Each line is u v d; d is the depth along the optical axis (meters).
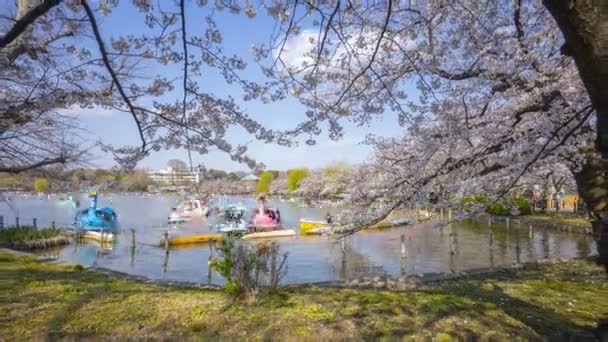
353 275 15.18
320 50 4.07
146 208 52.53
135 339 5.52
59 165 11.22
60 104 4.75
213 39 4.18
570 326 5.97
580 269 10.62
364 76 5.46
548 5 2.24
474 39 6.19
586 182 2.79
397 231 28.22
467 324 6.14
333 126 5.34
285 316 6.56
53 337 5.59
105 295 7.74
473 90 6.64
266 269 8.35
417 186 6.92
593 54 2.08
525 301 7.38
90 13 3.22
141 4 3.76
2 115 5.16
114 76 3.69
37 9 2.96
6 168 9.71
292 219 38.44
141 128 4.51
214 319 6.42
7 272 10.04
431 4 5.35
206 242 23.69
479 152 6.45
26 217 36.50
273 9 3.95
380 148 7.94
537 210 34.16
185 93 4.41
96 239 23.88
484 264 17.25
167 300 7.41
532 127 6.08
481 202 7.65
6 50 4.39
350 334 5.80
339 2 3.57
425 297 7.64
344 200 8.55
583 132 5.46
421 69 5.40
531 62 6.06
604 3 2.01
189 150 4.86
